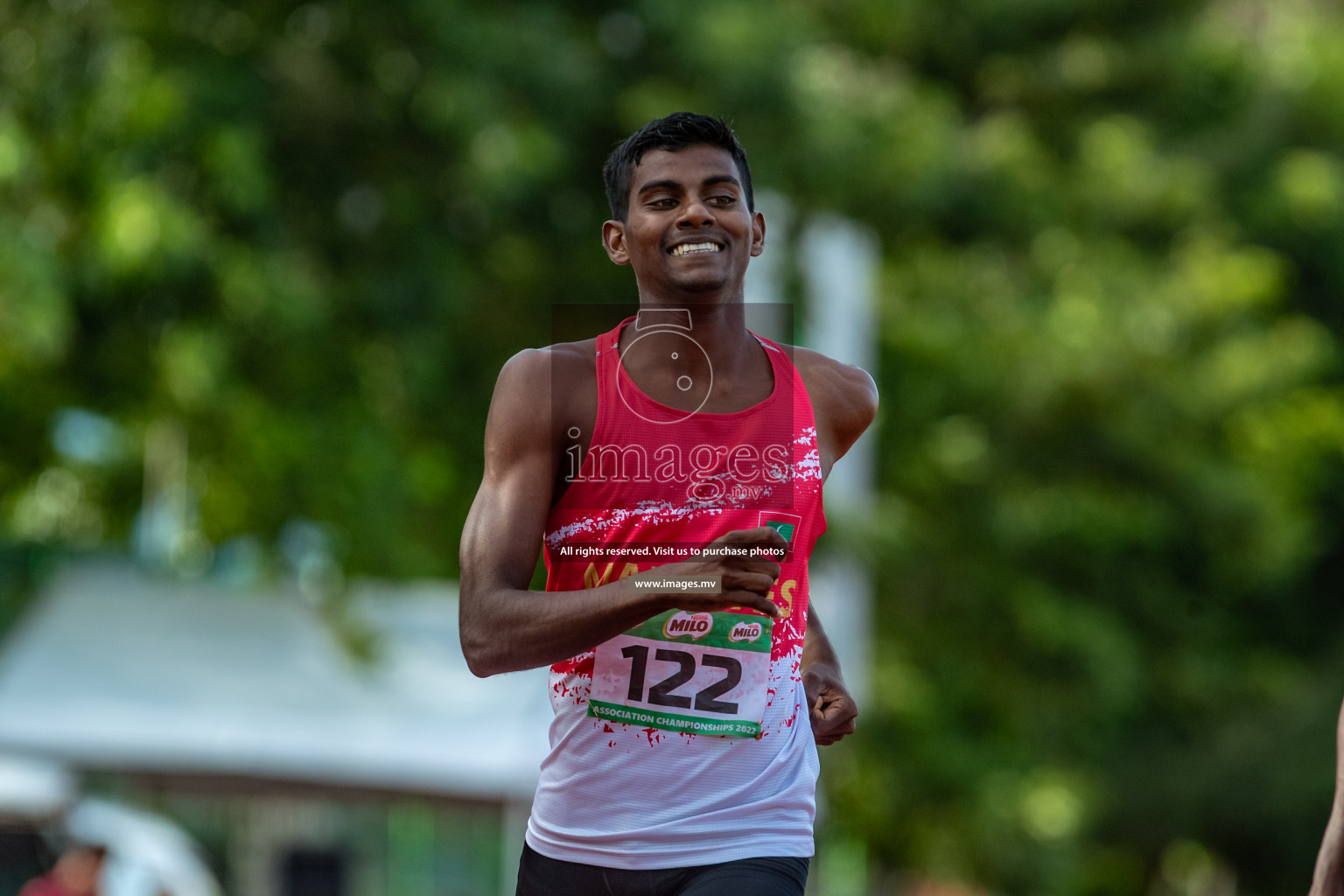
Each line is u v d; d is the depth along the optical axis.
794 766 9.79
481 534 9.29
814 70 33.84
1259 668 52.28
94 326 27.86
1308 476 51.97
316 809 33.31
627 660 9.56
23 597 29.81
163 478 31.09
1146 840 54.75
